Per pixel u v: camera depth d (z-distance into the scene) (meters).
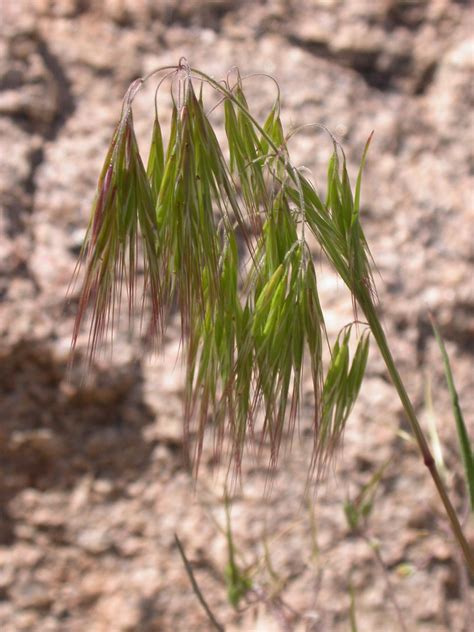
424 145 0.63
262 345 0.30
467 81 0.64
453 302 0.57
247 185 0.30
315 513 0.53
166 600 0.53
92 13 0.64
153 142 0.29
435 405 0.55
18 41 0.60
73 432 0.54
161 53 0.64
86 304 0.29
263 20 0.66
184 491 0.54
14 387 0.53
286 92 0.62
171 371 0.54
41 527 0.53
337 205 0.31
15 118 0.58
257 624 0.52
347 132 0.62
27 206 0.56
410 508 0.53
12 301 0.53
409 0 0.67
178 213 0.29
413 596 0.53
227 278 0.30
